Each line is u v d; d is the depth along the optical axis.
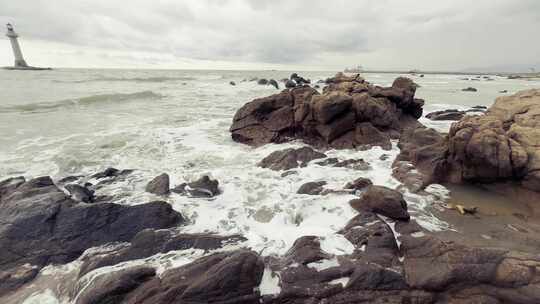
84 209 6.79
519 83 66.44
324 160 10.93
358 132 13.16
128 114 19.59
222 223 7.08
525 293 4.40
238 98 29.92
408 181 8.91
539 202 7.73
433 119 19.12
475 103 28.53
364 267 5.06
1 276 5.46
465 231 6.50
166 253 5.84
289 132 14.02
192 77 70.50
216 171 10.32
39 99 22.80
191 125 17.03
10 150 11.79
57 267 5.75
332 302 4.69
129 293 4.82
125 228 6.62
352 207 7.43
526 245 5.99
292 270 5.13
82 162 10.95
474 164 8.74
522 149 8.46
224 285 4.74
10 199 7.19
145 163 11.08
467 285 4.68
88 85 38.06
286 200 8.10
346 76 20.17
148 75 72.94
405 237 5.87
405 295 4.73
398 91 16.62
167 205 7.23
